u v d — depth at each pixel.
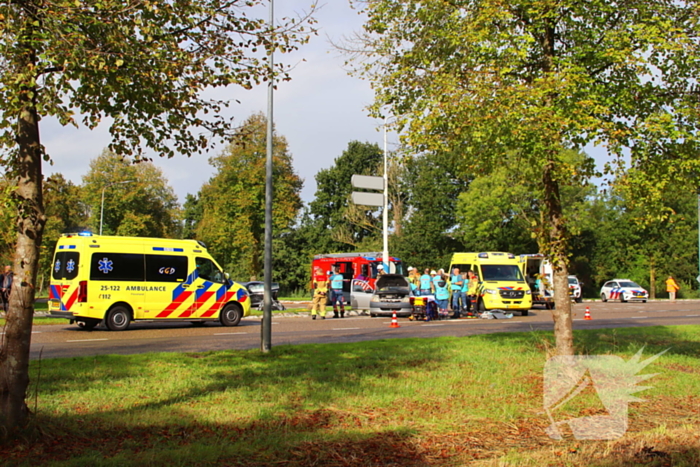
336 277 25.55
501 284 26.59
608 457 5.41
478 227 50.25
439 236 59.81
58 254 19.08
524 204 47.88
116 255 18.83
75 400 7.42
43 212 5.98
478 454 5.68
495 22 8.85
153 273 19.30
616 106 9.02
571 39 9.25
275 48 6.95
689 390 8.43
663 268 59.78
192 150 7.41
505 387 8.46
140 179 63.00
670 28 8.34
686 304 40.75
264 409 7.11
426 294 23.83
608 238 61.22
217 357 11.27
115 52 6.11
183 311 19.67
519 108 7.93
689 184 9.03
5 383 5.71
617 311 30.66
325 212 69.56
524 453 5.54
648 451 5.53
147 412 6.85
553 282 9.90
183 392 8.01
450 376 9.28
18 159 5.90
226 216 54.00
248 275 58.66
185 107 6.92
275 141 54.50
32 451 5.40
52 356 12.07
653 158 8.95
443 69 9.20
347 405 7.41
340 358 11.17
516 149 8.62
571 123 8.08
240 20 6.86
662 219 9.30
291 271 67.19
